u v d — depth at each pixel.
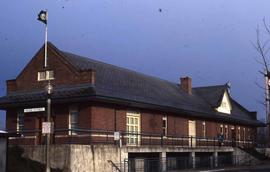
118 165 32.06
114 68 43.19
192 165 42.72
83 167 28.91
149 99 39.97
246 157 53.00
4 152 24.02
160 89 47.12
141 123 39.16
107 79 38.75
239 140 59.44
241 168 43.09
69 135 34.56
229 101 57.22
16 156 28.70
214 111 52.59
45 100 35.38
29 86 38.06
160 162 37.84
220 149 49.44
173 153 40.97
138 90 41.28
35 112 36.50
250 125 62.75
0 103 37.66
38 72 37.78
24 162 28.16
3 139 24.06
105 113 35.09
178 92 51.69
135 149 34.19
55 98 34.66
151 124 40.50
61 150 28.39
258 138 61.84
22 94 37.81
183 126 45.91
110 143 34.72
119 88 38.22
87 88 34.12
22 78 38.53
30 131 31.67
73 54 39.16
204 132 50.31
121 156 32.44
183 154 42.69
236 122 57.78
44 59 37.47
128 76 43.91
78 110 34.72
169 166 39.50
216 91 55.94
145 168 36.53
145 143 39.09
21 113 37.75
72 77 35.84
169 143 42.62
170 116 43.72
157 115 41.59
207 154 47.38
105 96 34.00
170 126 43.53
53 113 35.94
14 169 26.41
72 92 34.38
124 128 36.94
